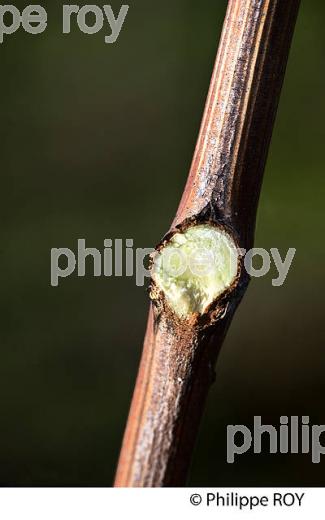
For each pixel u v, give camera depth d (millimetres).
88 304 484
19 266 483
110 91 498
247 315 488
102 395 476
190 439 204
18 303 480
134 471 204
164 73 497
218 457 476
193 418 204
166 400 203
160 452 204
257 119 202
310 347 484
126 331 484
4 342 475
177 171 499
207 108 203
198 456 477
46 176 494
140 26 494
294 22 202
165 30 494
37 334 479
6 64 492
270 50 201
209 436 481
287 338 485
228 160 202
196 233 202
